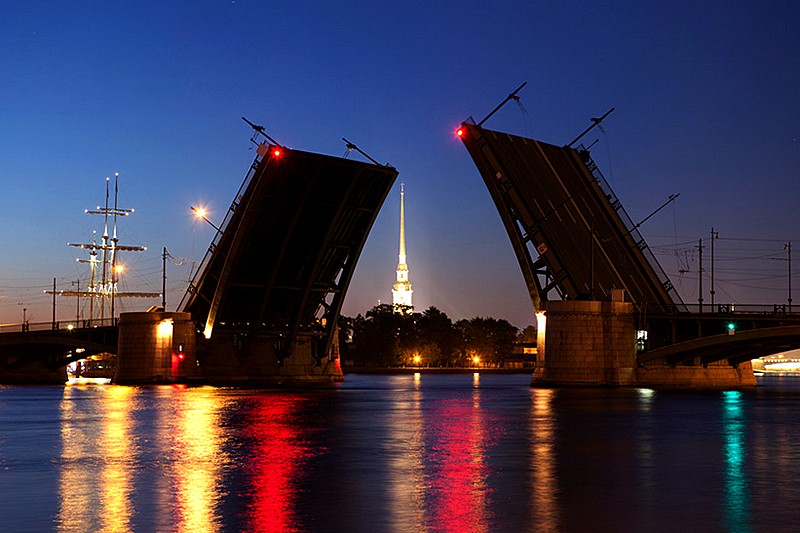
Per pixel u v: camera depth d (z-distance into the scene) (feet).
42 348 362.74
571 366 278.26
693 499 66.64
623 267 283.38
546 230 261.85
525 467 83.87
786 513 61.41
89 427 127.85
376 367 644.69
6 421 140.05
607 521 58.75
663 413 161.27
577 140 272.10
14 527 56.85
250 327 302.45
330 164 245.04
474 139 250.98
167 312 309.63
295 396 229.04
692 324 292.61
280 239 263.08
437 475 78.64
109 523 58.03
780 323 276.41
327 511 62.03
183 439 109.81
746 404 193.67
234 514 60.90
